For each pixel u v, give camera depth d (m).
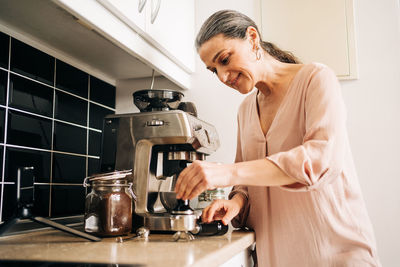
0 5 0.98
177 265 0.59
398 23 1.44
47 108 1.25
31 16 1.04
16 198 0.80
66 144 1.33
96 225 0.92
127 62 1.45
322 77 0.90
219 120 1.59
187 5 1.59
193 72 1.63
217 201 1.02
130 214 0.97
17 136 1.12
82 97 1.44
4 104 1.08
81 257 0.67
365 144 1.41
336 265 0.90
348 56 1.46
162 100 1.15
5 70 1.09
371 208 1.38
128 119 1.08
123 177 1.01
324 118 0.82
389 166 1.38
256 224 1.06
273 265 1.00
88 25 0.98
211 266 0.68
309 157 0.76
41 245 0.83
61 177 1.29
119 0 1.03
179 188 0.81
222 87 1.60
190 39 1.61
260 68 1.00
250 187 1.09
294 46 1.53
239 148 1.24
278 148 0.99
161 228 1.00
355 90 1.45
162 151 1.12
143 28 1.17
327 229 0.91
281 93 1.04
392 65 1.42
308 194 0.94
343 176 0.92
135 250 0.75
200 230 0.96
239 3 1.63
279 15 1.56
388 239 1.35
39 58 1.23
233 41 0.92
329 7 1.51
